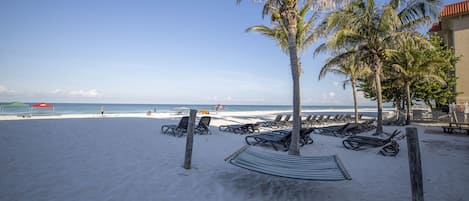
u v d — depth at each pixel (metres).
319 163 3.59
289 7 5.21
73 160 4.51
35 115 21.19
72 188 3.17
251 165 3.42
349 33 8.96
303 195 3.26
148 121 14.20
